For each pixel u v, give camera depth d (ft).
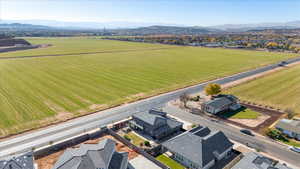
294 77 284.82
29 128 142.92
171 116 169.17
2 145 122.72
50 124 149.59
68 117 161.38
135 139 135.74
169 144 120.98
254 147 126.21
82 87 234.79
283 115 170.60
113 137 138.21
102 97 206.28
